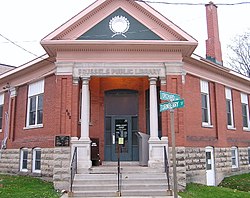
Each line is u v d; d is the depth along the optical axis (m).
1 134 20.11
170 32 14.68
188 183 14.88
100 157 16.66
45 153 15.73
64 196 11.45
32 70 17.83
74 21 14.41
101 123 17.08
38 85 17.53
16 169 17.84
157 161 13.46
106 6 14.99
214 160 17.75
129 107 17.41
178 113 13.99
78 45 14.07
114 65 14.27
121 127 17.20
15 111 19.09
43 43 13.89
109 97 17.58
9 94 19.88
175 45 14.16
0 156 19.45
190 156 15.87
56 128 13.73
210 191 12.74
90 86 17.19
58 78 14.12
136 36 14.72
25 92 18.48
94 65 14.24
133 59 14.36
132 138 17.05
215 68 18.42
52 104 15.99
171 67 14.30
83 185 11.92
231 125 20.36
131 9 15.00
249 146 21.77
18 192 11.99
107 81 17.52
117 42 14.02
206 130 17.52
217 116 18.52
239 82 21.66
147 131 16.91
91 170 13.23
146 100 17.25
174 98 8.00
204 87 18.17
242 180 17.50
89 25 14.74
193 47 14.33
